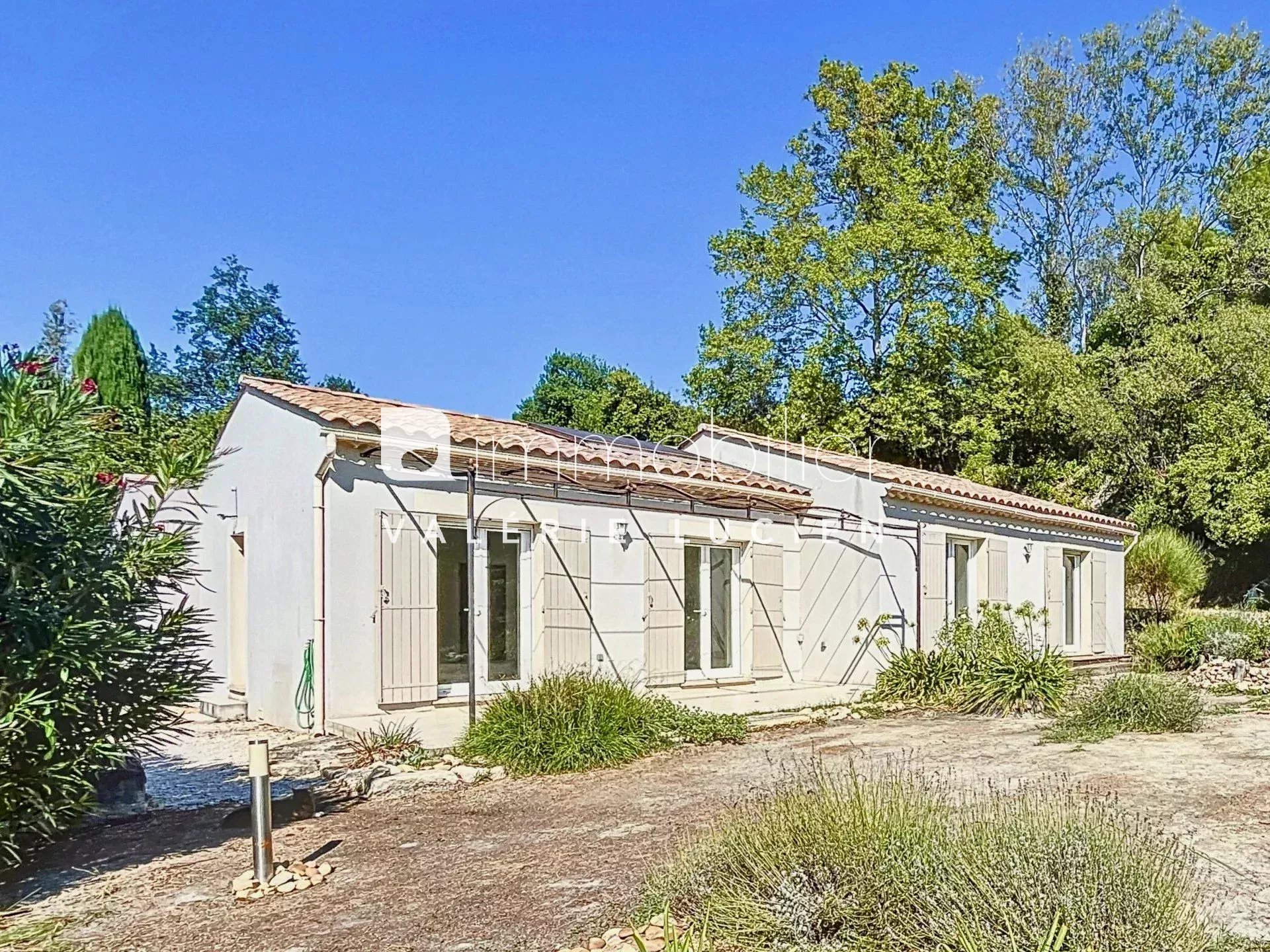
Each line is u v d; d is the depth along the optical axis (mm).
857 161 26797
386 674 9211
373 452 9344
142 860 5371
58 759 5035
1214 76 30422
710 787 6738
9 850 4996
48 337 27000
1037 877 3490
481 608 10102
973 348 25469
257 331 38156
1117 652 17469
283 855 5410
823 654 13188
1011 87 31891
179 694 5633
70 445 5148
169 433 13562
